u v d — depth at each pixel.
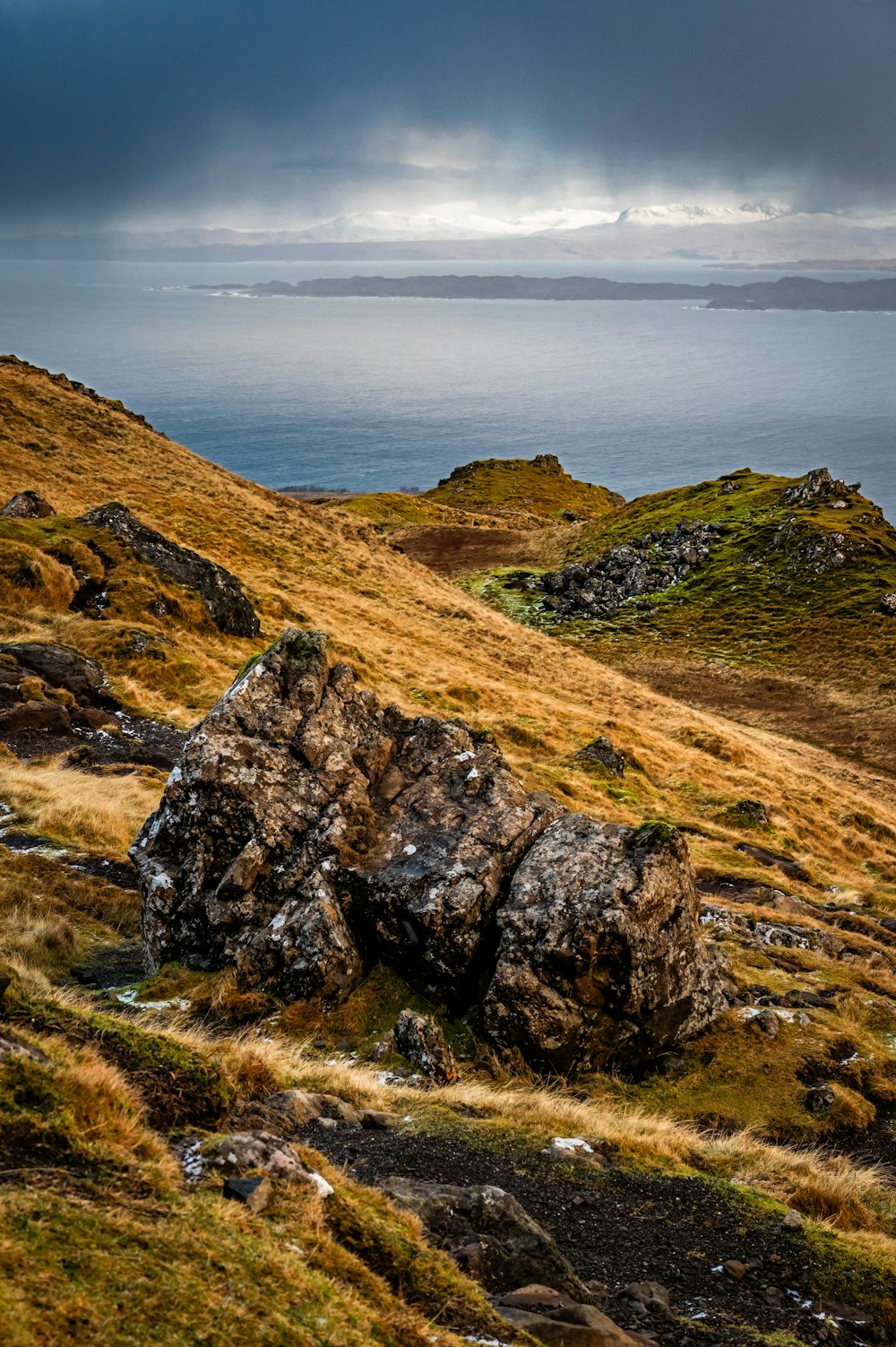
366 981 13.83
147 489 60.38
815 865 31.55
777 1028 14.46
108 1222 4.81
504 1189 8.40
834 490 91.31
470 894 13.61
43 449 59.69
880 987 18.59
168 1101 7.05
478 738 17.75
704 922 20.95
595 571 88.44
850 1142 12.36
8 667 27.36
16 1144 5.30
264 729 16.02
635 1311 6.88
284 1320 4.68
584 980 12.80
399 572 68.25
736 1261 7.96
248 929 13.96
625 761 38.47
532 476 178.25
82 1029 7.30
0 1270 4.12
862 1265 8.13
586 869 13.64
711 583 82.44
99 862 17.64
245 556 55.97
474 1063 12.58
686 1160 10.31
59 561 35.78
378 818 15.52
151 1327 4.23
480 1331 5.63
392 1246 6.04
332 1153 8.10
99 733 26.00
